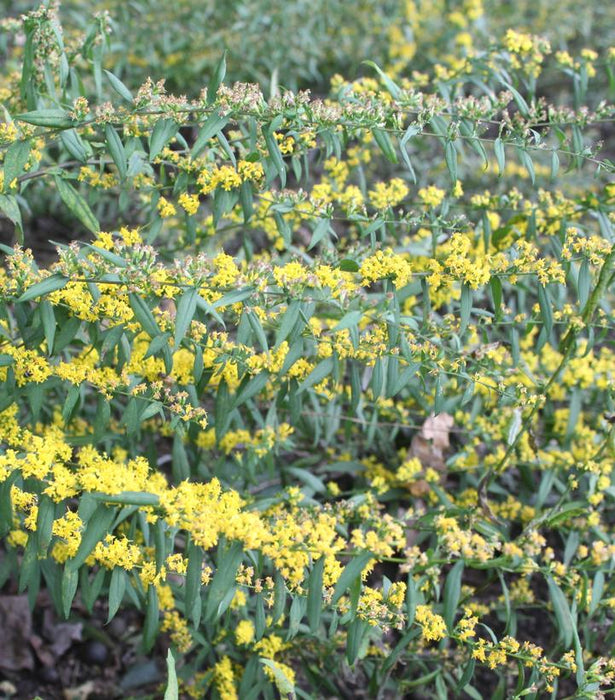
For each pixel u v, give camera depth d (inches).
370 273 97.7
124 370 102.4
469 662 95.8
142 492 81.4
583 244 108.2
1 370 99.7
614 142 254.2
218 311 94.8
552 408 139.5
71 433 120.8
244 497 117.1
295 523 88.7
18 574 110.5
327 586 91.3
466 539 88.5
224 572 80.0
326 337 99.9
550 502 148.4
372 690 117.9
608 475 123.6
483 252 130.3
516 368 116.6
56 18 109.9
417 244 131.6
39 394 95.8
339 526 105.6
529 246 104.5
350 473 147.7
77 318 94.0
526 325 119.2
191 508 83.3
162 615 120.0
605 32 272.1
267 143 97.8
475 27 230.2
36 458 87.5
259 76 213.9
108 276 86.7
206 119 98.9
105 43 122.6
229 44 216.2
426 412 137.5
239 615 112.2
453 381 132.3
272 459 118.3
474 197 127.6
